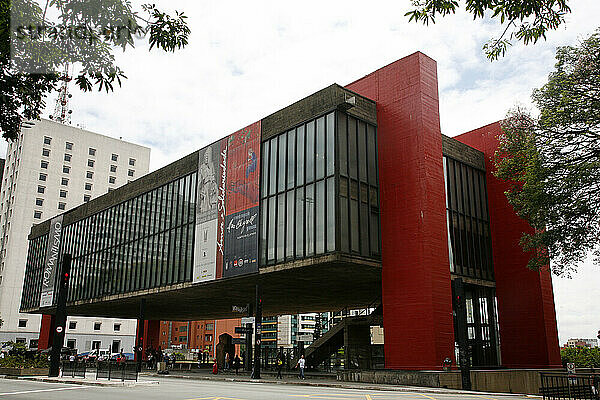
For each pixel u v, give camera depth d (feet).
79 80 28.60
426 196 95.96
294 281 114.93
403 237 97.35
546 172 76.84
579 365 121.70
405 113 102.37
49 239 198.49
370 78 110.63
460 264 110.32
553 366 108.58
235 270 111.86
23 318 279.08
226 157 122.21
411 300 93.66
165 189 143.13
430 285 91.71
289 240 101.04
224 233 117.60
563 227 75.82
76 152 315.58
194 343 390.21
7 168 316.19
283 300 152.05
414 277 94.17
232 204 117.08
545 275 114.83
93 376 96.89
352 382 91.71
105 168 325.62
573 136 76.38
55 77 28.78
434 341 89.25
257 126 115.03
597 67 71.97
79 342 290.97
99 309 186.80
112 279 156.66
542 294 111.96
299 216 100.12
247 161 115.44
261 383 91.91
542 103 78.38
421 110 99.81
